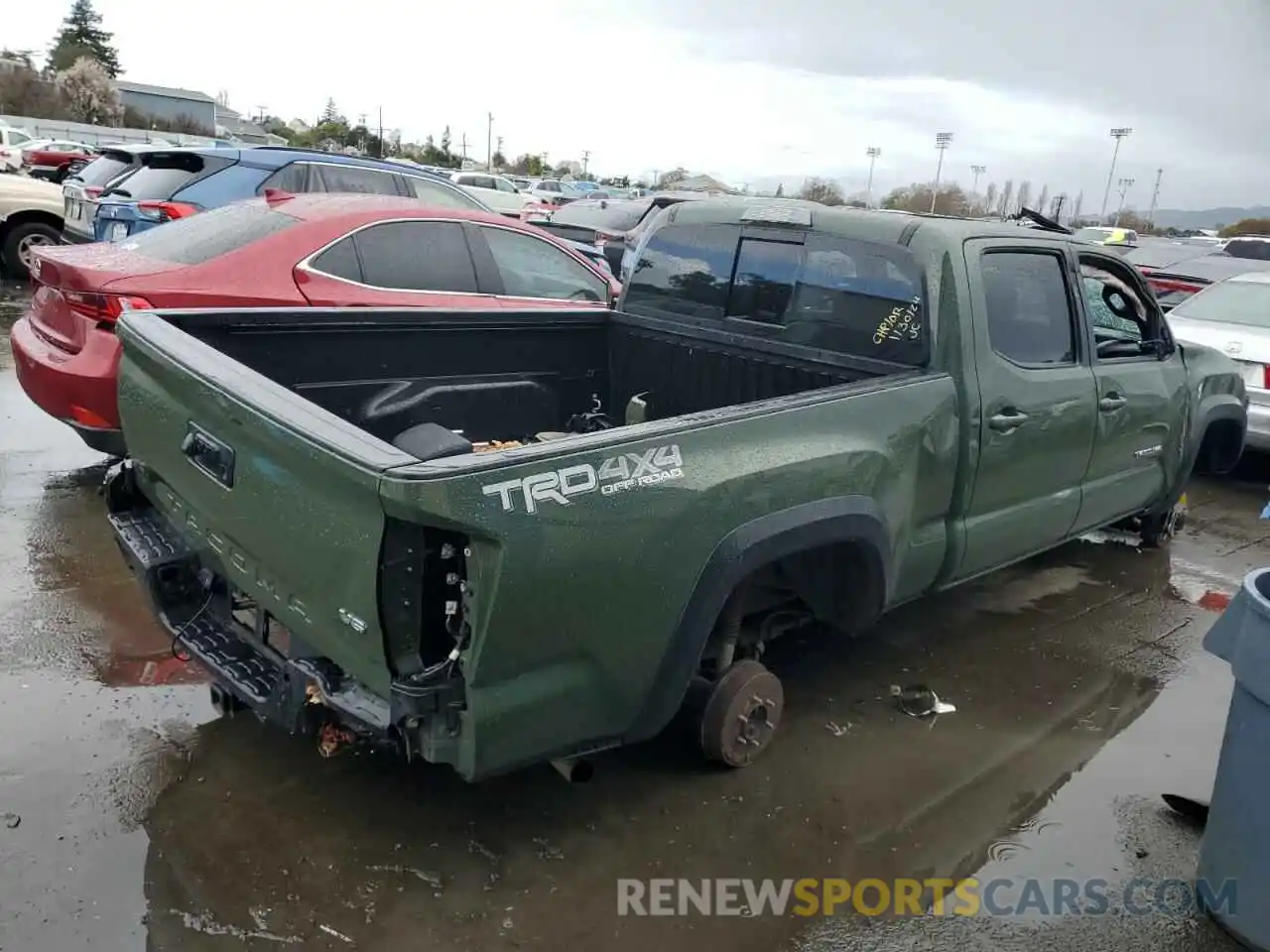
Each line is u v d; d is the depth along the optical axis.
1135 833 3.44
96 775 3.33
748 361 4.56
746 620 3.82
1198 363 5.83
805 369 4.31
